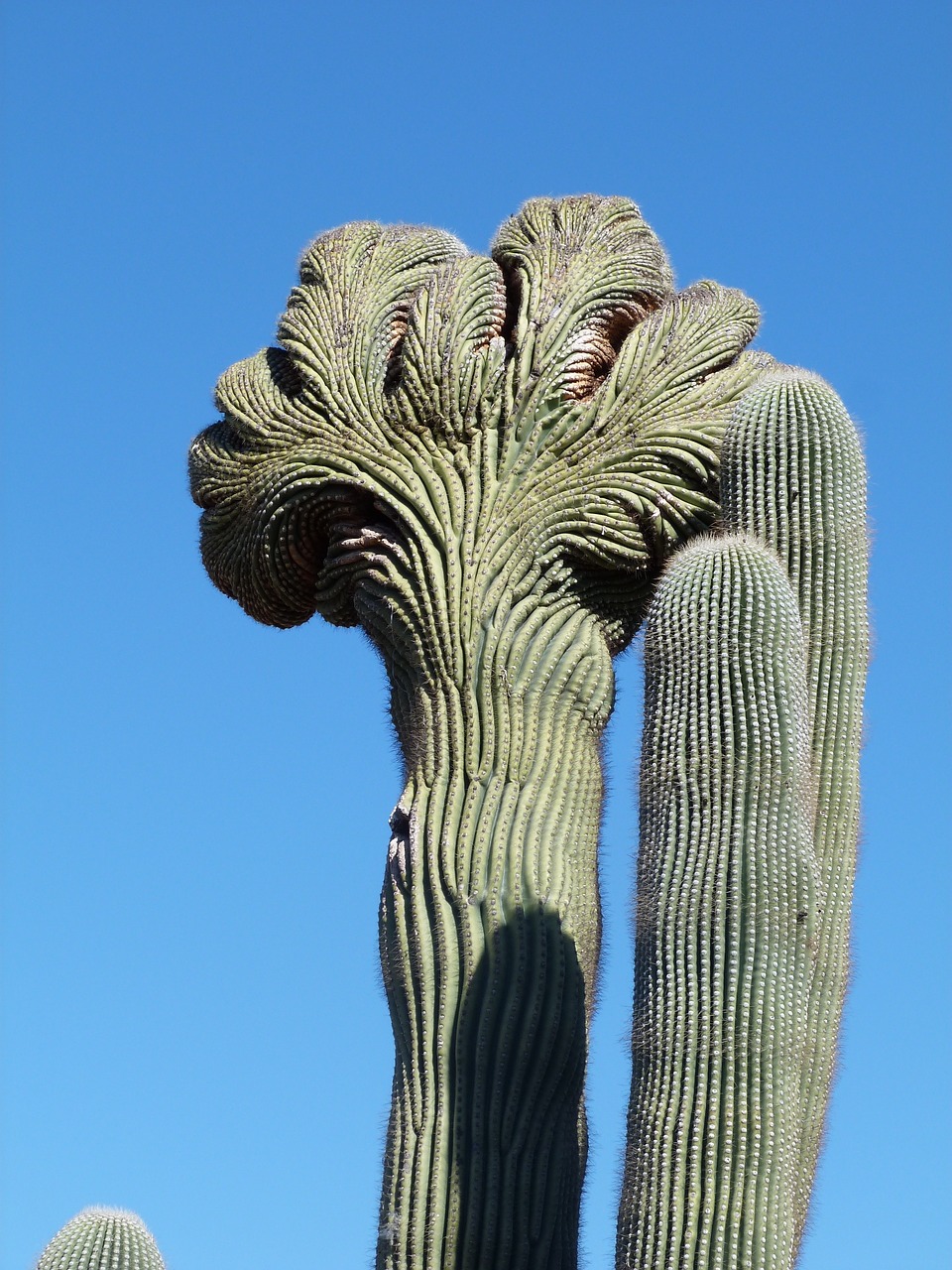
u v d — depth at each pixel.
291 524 9.37
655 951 7.12
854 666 7.82
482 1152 7.80
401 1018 8.19
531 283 9.59
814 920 7.08
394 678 8.98
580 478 8.98
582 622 8.91
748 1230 6.55
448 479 9.08
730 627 7.50
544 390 9.17
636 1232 6.68
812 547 7.96
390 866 8.51
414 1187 7.81
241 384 9.82
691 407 9.12
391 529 9.12
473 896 8.24
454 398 9.21
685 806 7.30
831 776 7.60
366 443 9.27
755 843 7.13
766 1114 6.71
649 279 9.62
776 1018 6.86
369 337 9.53
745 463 8.23
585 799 8.57
